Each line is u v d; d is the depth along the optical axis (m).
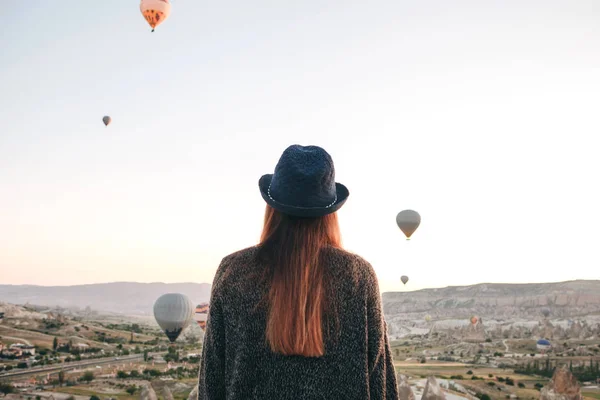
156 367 105.88
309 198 2.05
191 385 64.00
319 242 2.08
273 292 1.99
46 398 78.38
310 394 1.93
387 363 2.16
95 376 97.62
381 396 2.10
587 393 85.56
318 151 2.12
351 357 1.98
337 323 1.98
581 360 128.62
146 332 187.00
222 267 2.18
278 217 2.15
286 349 1.92
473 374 104.81
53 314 186.75
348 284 2.03
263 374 1.97
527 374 109.88
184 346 132.88
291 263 2.01
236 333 2.02
